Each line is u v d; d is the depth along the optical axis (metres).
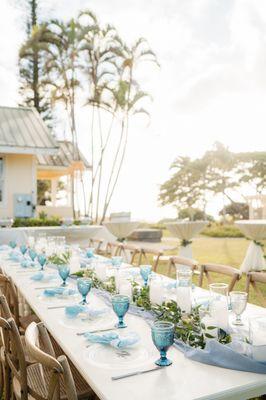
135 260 10.49
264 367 1.68
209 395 1.51
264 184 30.67
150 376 1.67
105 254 9.02
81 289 2.83
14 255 5.41
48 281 3.76
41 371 2.47
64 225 10.44
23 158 12.79
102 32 17.62
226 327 2.08
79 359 1.87
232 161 31.33
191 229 8.15
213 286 2.32
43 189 27.48
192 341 2.01
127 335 2.11
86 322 2.43
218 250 14.20
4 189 12.55
